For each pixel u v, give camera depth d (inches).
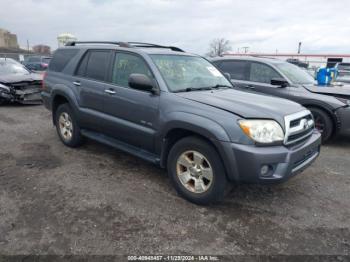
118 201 139.5
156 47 190.4
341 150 227.0
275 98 156.7
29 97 371.6
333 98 230.1
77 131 202.7
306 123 139.6
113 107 170.2
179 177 142.5
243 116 122.4
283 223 125.9
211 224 123.4
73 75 201.2
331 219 130.3
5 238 111.2
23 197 141.1
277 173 122.1
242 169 120.7
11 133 247.6
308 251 108.7
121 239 112.3
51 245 107.9
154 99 148.2
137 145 163.8
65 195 143.9
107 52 182.1
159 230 118.3
